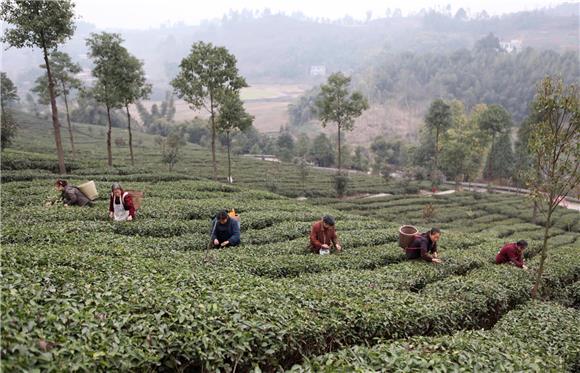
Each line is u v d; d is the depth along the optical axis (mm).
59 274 8727
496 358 7715
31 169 36719
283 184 63000
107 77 43438
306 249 16469
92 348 6051
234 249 15258
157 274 10133
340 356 7320
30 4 30750
